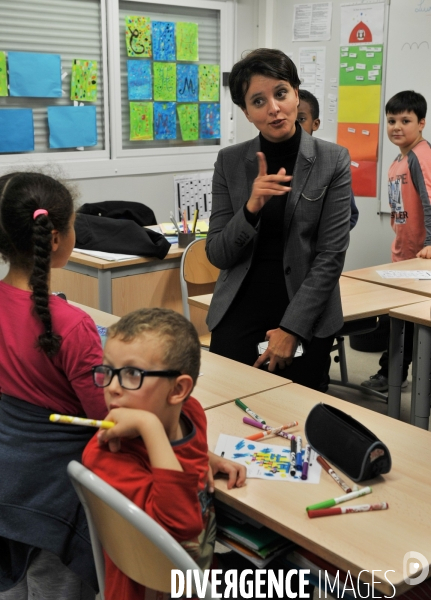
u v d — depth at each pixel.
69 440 1.40
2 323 1.37
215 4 5.14
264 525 1.30
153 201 5.07
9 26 4.19
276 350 2.00
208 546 1.28
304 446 1.51
